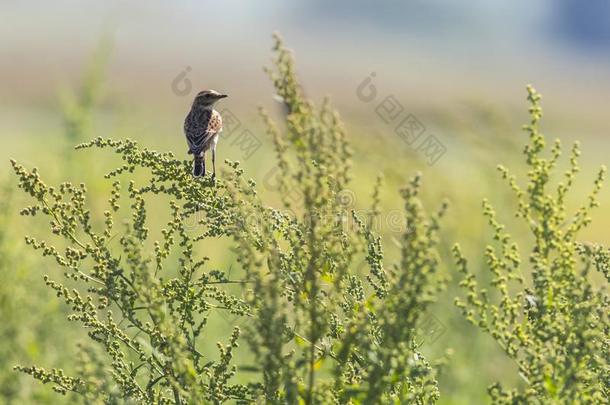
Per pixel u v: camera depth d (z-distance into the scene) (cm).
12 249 1377
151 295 884
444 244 1495
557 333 839
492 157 1667
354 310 896
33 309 1339
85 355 854
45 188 949
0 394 1272
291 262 890
